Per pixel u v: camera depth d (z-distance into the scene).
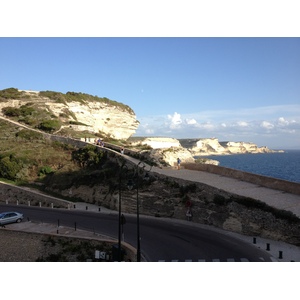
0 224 29.94
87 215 34.47
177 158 49.12
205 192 30.80
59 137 54.94
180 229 28.59
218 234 27.00
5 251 27.08
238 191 31.77
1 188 44.97
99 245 24.34
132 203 35.38
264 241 25.19
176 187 33.56
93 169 45.09
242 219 27.06
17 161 49.00
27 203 41.78
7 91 82.88
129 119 90.38
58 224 29.84
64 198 41.75
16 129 62.81
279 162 177.88
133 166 39.50
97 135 66.56
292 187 32.44
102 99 91.44
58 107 75.31
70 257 24.53
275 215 25.55
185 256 22.11
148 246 24.20
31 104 75.06
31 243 26.53
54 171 47.50
